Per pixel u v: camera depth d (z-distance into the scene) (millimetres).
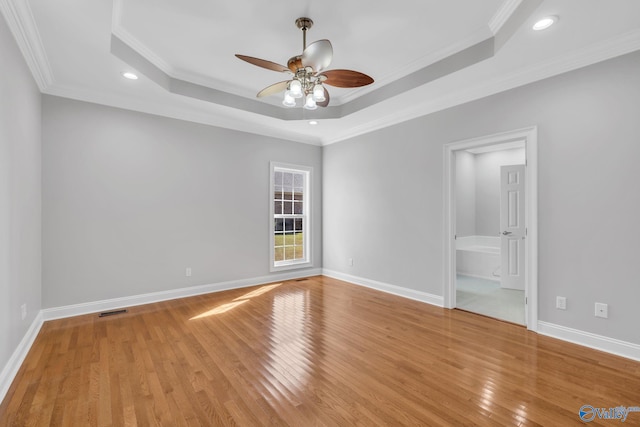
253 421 1727
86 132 3482
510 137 3098
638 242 2387
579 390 2004
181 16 2467
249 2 2297
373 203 4691
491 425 1682
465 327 3117
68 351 2568
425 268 3967
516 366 2318
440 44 2908
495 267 5402
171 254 4090
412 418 1745
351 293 4418
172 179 4086
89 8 2078
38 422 1710
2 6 1918
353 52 3059
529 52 2598
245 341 2783
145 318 3365
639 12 2057
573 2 1959
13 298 2260
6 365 2078
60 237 3336
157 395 1965
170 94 3531
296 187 5562
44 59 2734
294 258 5504
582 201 2652
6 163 2090
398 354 2531
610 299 2520
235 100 4008
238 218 4695
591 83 2586
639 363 2340
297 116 4492
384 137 4492
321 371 2266
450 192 3688
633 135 2398
